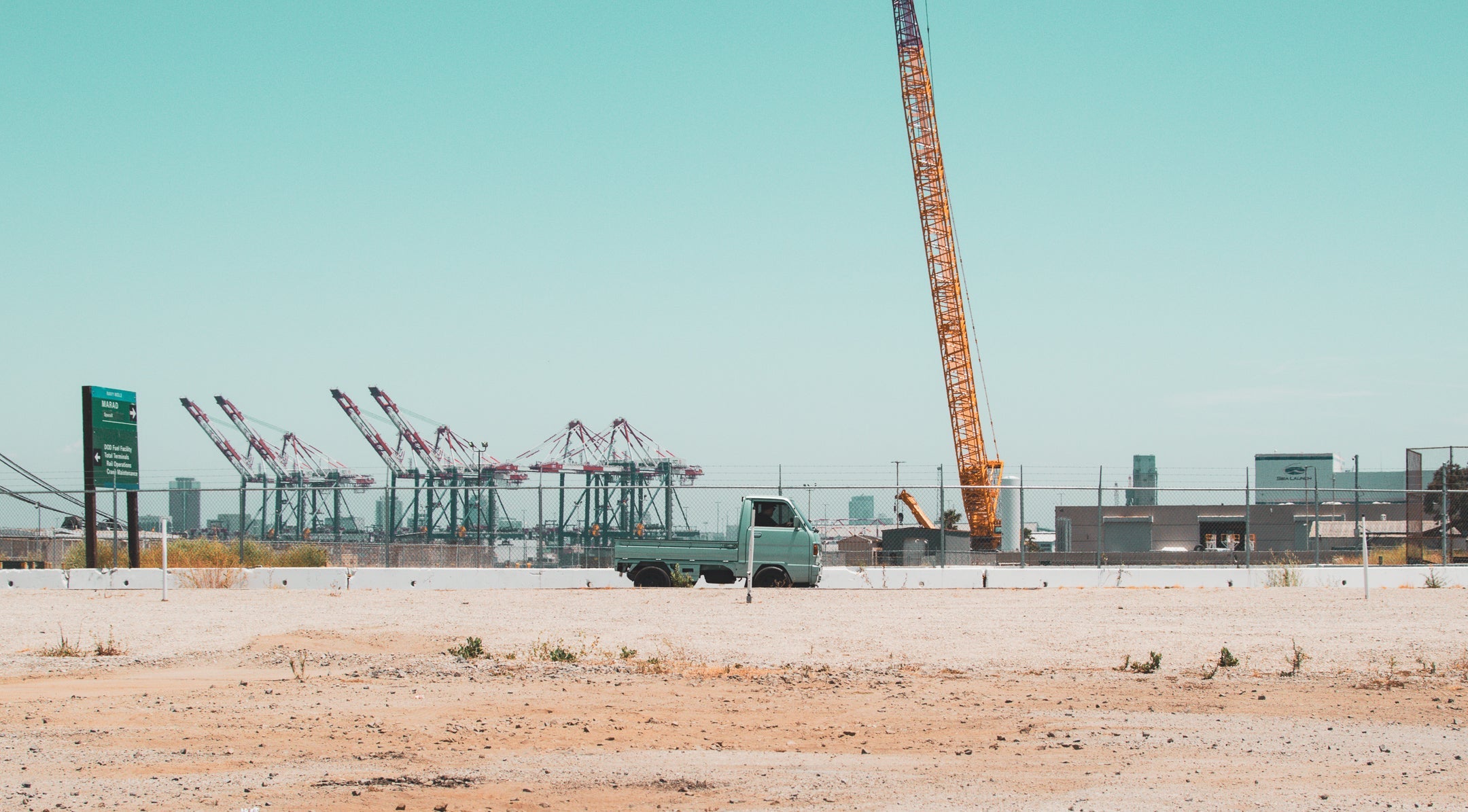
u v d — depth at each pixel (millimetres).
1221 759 8648
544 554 28359
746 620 18250
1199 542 62469
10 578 27500
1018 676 12781
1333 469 116438
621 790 7559
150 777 7801
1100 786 7762
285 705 10602
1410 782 7930
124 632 16609
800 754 8758
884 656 14391
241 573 27234
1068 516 60750
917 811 7082
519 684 11906
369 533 56562
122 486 33500
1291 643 15477
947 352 87062
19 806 6988
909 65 88125
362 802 7156
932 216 87688
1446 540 30094
